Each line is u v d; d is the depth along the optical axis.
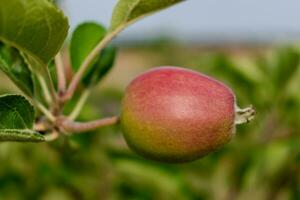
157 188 0.35
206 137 0.20
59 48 0.18
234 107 0.20
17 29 0.17
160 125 0.20
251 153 0.34
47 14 0.17
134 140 0.20
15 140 0.18
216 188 0.35
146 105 0.20
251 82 0.38
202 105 0.20
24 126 0.19
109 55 0.25
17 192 0.35
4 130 0.18
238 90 0.39
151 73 0.20
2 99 0.19
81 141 0.31
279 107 0.37
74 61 0.23
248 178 0.34
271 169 0.35
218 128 0.20
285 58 0.38
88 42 0.23
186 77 0.20
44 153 0.34
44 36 0.18
